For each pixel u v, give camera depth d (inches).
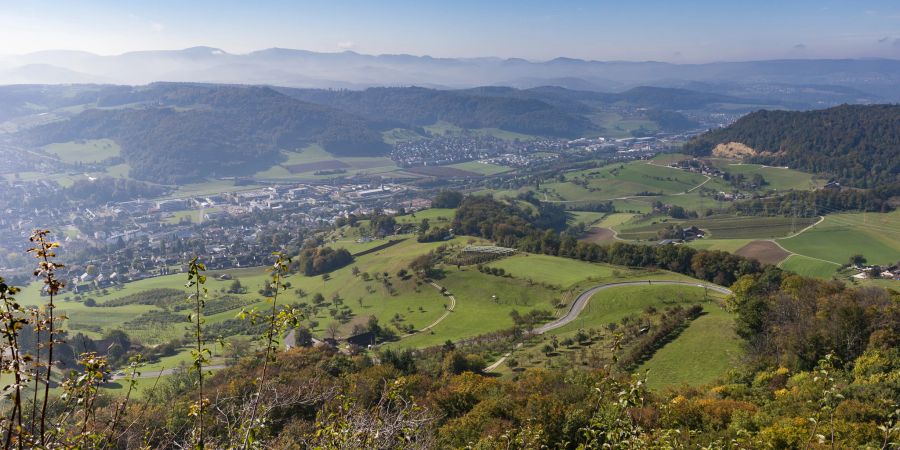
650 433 994.1
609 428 636.7
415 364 2711.6
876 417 1266.0
